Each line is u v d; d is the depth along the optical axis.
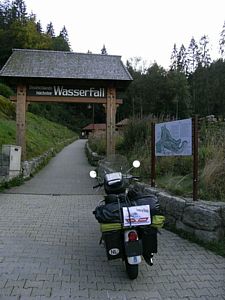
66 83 16.03
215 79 74.44
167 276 4.74
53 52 18.03
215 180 7.34
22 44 70.62
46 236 6.64
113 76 16.31
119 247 4.57
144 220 4.56
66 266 5.10
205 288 4.37
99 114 88.50
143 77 79.94
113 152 16.14
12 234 6.71
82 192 11.95
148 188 8.24
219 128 10.73
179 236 6.55
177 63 98.81
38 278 4.63
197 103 74.56
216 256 5.52
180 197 7.01
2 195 11.03
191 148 6.93
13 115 30.25
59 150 35.31
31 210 8.92
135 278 4.63
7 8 88.56
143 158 11.48
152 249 4.63
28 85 15.79
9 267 5.00
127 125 16.86
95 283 4.51
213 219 5.89
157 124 8.44
